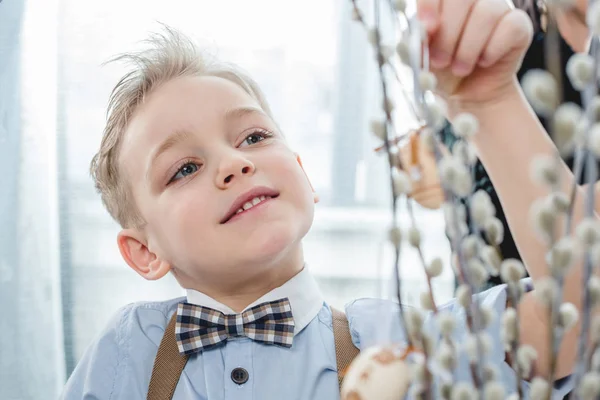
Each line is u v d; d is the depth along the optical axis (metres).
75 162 1.38
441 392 0.32
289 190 0.76
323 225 1.36
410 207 0.35
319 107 1.35
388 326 0.42
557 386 0.49
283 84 1.36
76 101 1.37
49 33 1.33
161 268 0.85
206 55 0.92
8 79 1.31
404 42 0.33
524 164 0.47
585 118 0.28
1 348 1.33
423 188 0.40
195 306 0.82
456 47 0.43
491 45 0.43
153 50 0.92
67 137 1.37
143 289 1.41
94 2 1.36
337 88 1.35
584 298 0.29
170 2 1.36
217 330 0.81
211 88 0.81
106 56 1.36
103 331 0.88
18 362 1.33
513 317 0.33
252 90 0.89
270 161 0.76
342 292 1.36
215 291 0.82
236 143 0.79
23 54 1.31
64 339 1.39
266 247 0.73
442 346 0.33
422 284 0.92
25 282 1.33
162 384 0.79
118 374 0.83
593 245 0.28
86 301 1.40
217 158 0.76
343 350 0.79
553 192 0.29
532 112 0.49
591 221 0.28
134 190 0.84
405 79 0.58
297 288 0.82
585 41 0.44
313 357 0.78
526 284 0.60
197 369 0.80
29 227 1.33
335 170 1.35
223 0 1.36
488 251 0.32
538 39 0.67
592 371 0.30
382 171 1.32
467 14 0.43
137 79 0.87
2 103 1.31
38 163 1.33
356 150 1.34
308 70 1.35
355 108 1.34
